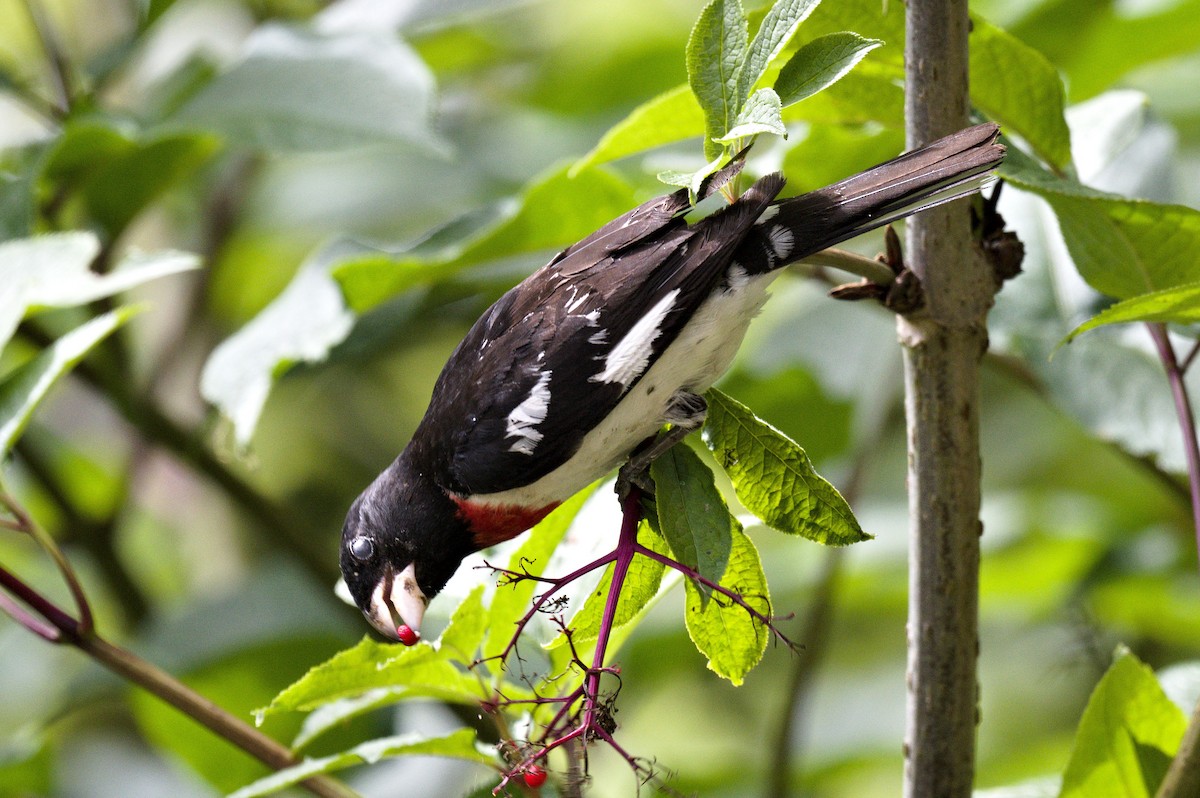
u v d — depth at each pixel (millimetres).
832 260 3494
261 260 5207
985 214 3508
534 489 3531
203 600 3760
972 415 3498
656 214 3523
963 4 3486
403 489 3566
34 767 3725
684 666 4109
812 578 4137
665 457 3492
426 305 3717
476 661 3518
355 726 3672
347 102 3674
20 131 4438
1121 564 3896
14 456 4102
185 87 3756
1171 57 3762
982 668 4711
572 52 5145
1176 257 3520
